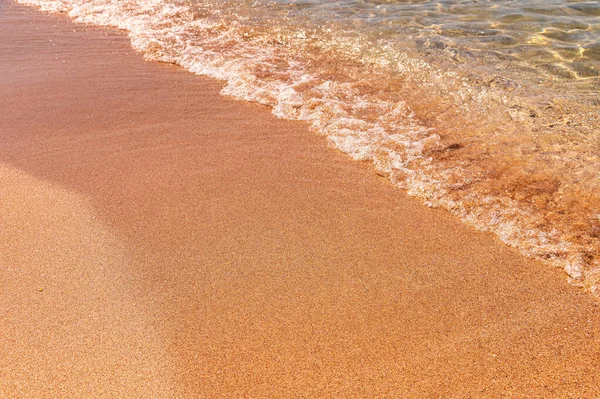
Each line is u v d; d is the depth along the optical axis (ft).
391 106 17.65
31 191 13.89
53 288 10.77
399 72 20.01
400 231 12.35
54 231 12.41
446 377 8.93
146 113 17.92
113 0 30.73
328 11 26.66
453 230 12.35
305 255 11.60
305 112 17.62
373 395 8.64
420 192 13.66
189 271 11.18
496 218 12.55
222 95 19.20
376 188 13.91
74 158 15.39
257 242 12.01
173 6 29.07
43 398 8.58
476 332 9.73
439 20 24.22
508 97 17.66
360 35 23.36
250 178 14.37
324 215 12.90
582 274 10.90
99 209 13.16
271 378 8.93
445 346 9.48
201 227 12.50
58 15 28.89
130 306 10.32
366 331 9.78
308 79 19.83
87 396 8.62
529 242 11.81
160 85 20.04
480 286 10.76
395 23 24.29
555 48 20.79
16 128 17.04
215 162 15.12
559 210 12.64
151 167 14.90
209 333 9.74
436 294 10.59
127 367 9.11
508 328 9.80
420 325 9.89
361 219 12.76
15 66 21.91
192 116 17.70
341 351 9.41
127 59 22.57
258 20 26.25
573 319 9.96
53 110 18.13
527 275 11.01
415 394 8.65
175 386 8.80
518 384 8.79
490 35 22.26
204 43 23.82
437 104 17.69
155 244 11.98
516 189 13.42
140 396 8.64
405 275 11.05
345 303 10.38
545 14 23.98
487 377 8.91
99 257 11.60
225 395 8.66
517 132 15.79
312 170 14.70
